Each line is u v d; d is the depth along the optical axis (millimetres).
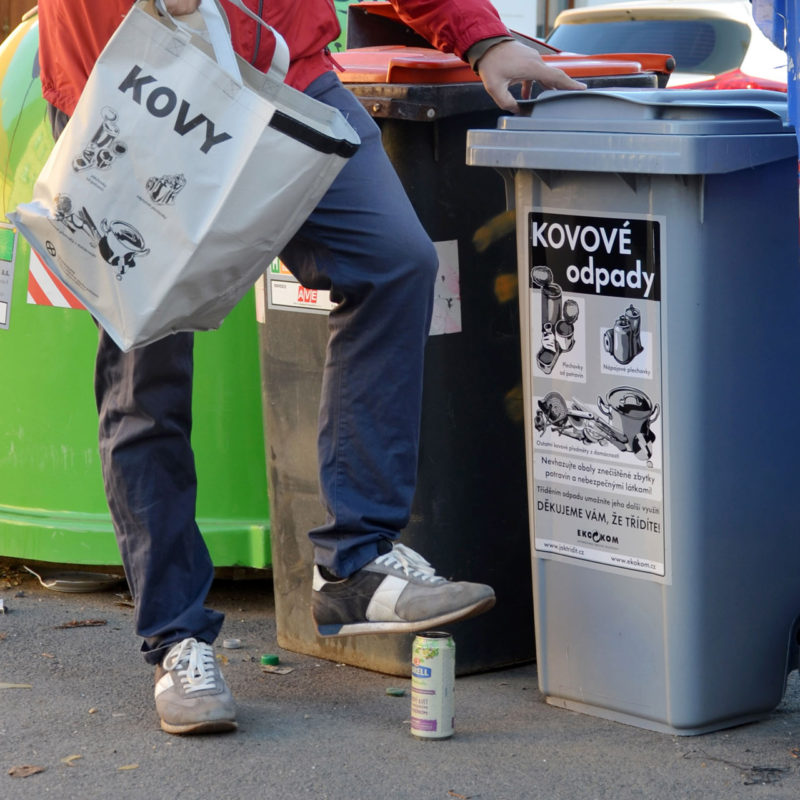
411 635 4047
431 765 3373
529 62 3686
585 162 3410
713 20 8922
